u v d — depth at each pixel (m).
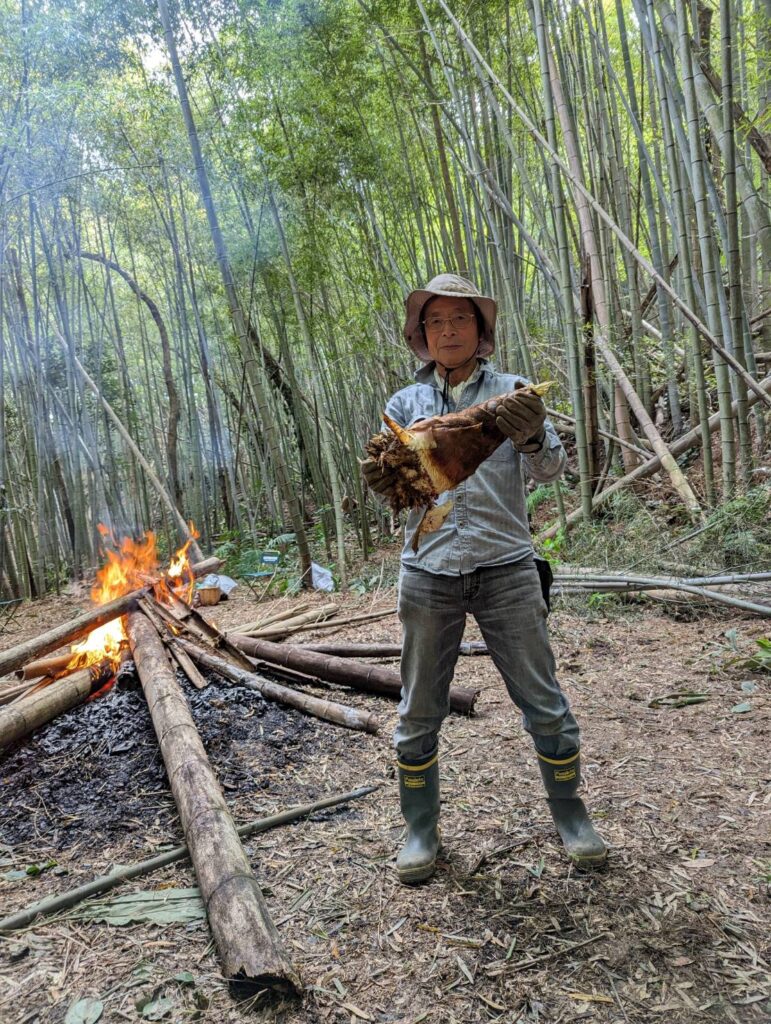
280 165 6.84
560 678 3.84
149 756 3.00
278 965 1.69
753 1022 1.56
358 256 8.38
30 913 2.04
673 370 7.38
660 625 4.64
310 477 10.89
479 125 7.02
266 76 6.57
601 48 6.66
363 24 6.57
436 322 2.04
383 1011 1.65
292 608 6.23
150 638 3.80
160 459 12.19
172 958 1.85
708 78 5.76
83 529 9.85
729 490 5.29
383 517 9.41
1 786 2.88
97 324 10.25
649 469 6.50
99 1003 1.69
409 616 2.08
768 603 4.44
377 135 7.72
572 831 2.19
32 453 10.12
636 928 1.88
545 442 1.89
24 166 7.39
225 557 9.59
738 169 6.25
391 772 2.89
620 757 2.86
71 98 7.12
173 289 11.32
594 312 6.64
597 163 7.82
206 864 2.03
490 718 3.37
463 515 2.03
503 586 2.03
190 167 8.22
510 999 1.67
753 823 2.32
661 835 2.29
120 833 2.52
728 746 2.88
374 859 2.28
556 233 5.64
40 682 3.92
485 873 2.16
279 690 3.54
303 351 11.27
